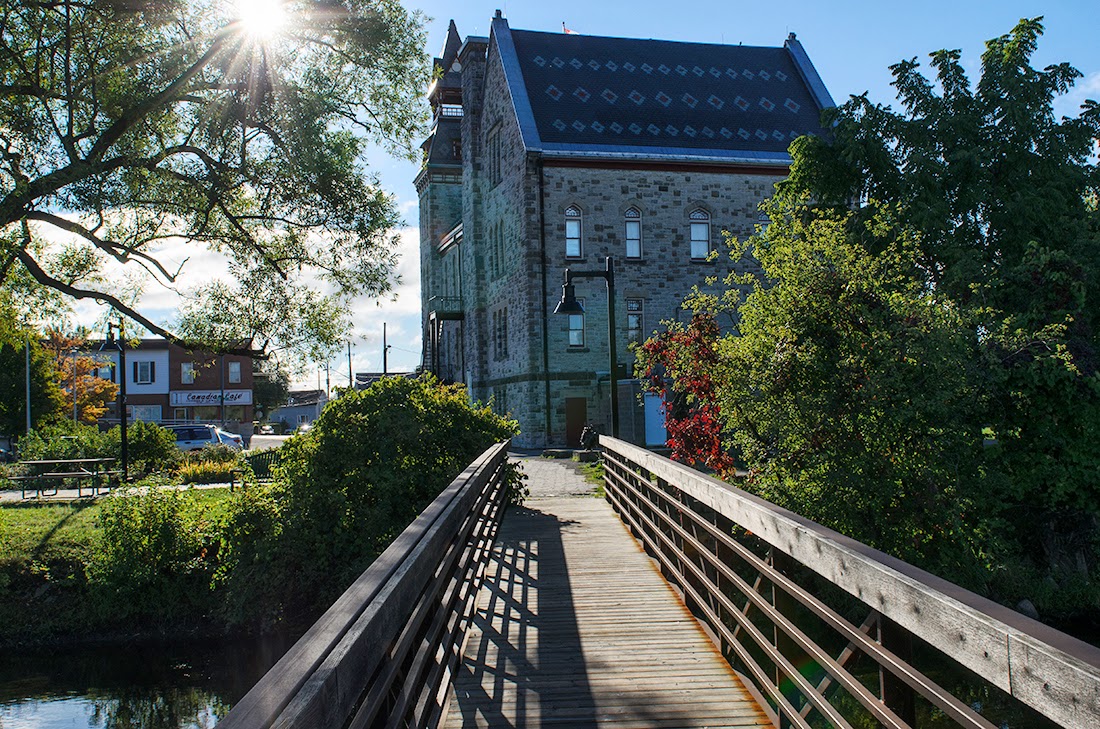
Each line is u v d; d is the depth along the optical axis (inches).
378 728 154.7
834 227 535.5
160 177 673.6
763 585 578.6
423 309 2321.6
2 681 539.8
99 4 606.9
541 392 1481.3
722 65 1753.2
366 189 709.9
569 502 721.0
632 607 348.5
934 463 496.4
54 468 1124.5
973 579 534.0
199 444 1549.0
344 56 706.2
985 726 106.4
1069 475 607.8
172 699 504.7
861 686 150.6
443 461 673.6
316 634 108.3
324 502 606.2
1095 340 672.4
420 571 178.1
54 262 729.0
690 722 221.3
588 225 1504.7
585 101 1596.9
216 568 629.9
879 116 777.6
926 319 498.0
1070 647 89.8
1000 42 779.4
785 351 511.5
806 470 505.0
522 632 312.2
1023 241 715.4
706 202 1547.7
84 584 637.9
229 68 654.5
